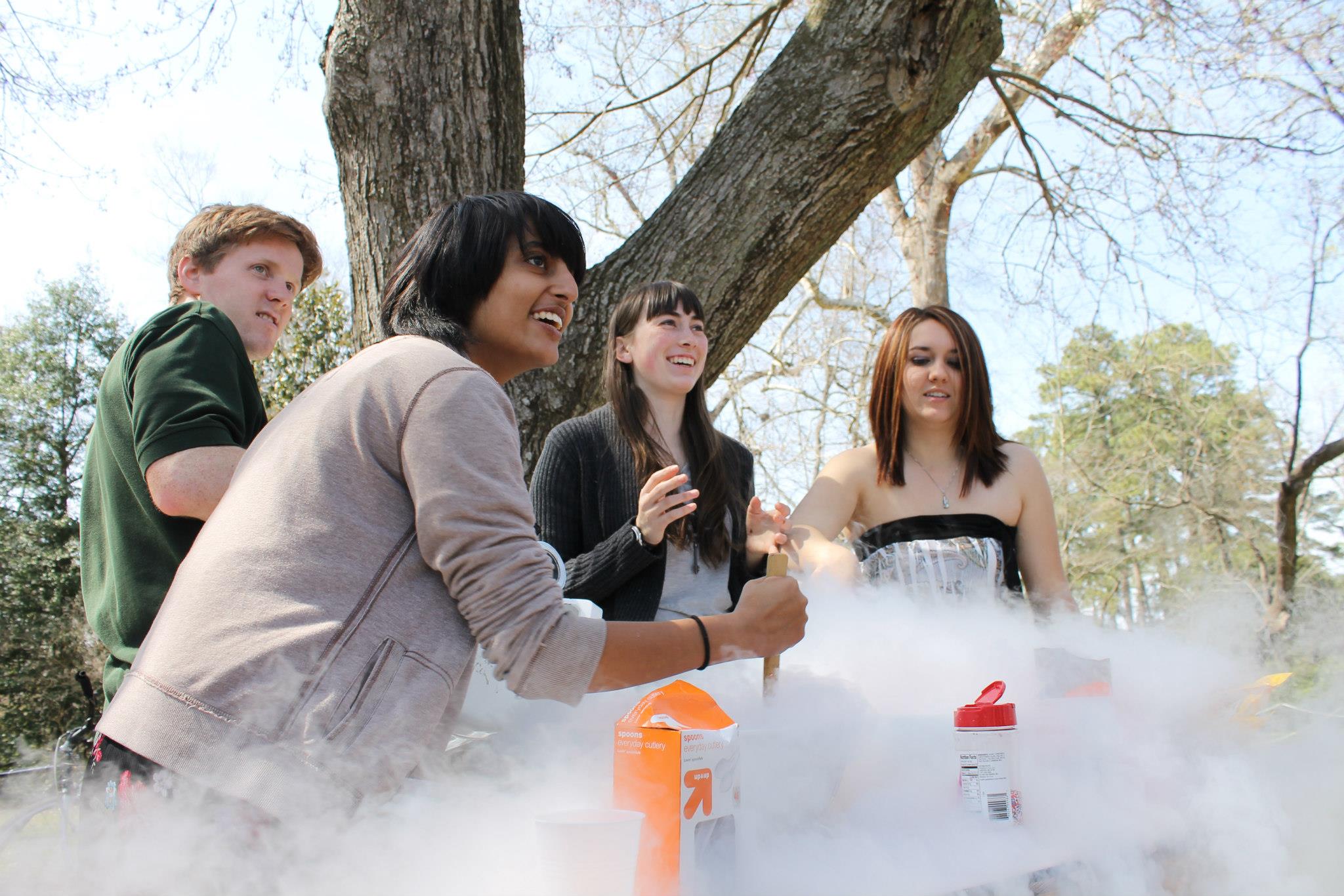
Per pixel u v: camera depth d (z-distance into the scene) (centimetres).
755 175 332
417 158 311
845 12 333
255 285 165
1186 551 1070
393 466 91
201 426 118
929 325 217
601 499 199
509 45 330
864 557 212
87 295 1118
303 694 81
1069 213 824
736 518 200
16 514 1038
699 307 212
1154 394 1111
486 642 89
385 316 111
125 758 83
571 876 73
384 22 311
